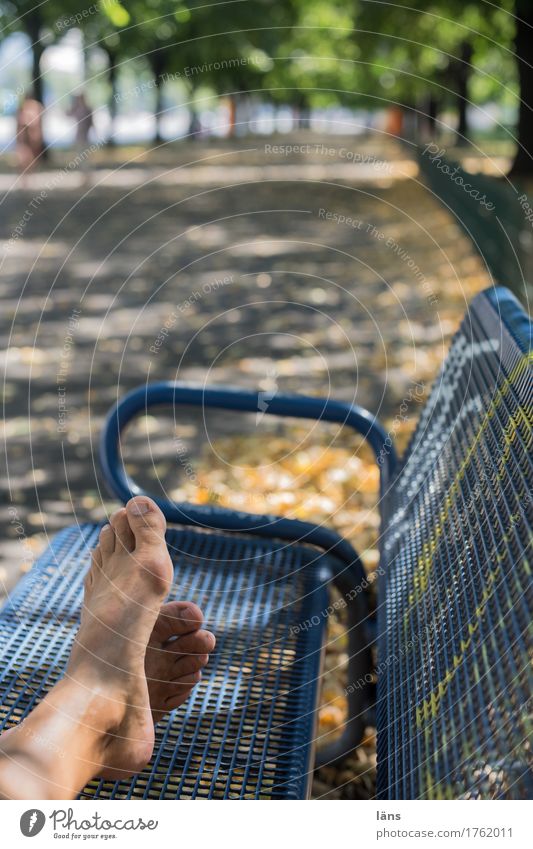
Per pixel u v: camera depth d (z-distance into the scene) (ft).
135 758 4.58
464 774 3.64
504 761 3.35
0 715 4.94
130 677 4.63
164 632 5.29
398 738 4.46
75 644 4.80
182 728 5.15
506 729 3.38
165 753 4.97
